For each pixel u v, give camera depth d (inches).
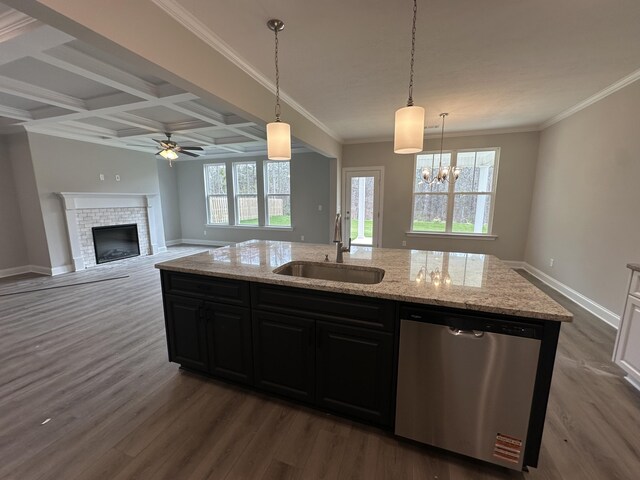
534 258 193.0
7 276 191.0
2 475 55.7
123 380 84.9
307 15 75.3
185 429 66.9
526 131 193.9
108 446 62.2
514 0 69.8
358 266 82.0
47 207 189.9
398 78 114.3
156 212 269.3
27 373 88.2
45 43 76.6
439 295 56.6
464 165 213.6
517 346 50.6
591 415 70.2
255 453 60.5
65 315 131.1
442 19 77.3
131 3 61.8
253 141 223.0
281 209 279.9
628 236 112.2
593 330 115.1
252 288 72.8
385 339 60.9
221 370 81.1
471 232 217.8
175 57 73.2
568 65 104.4
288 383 73.2
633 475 55.2
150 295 158.1
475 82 119.1
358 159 235.9
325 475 55.6
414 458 59.4
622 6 71.9
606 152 125.5
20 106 144.9
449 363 55.7
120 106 131.0
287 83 118.6
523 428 52.7
